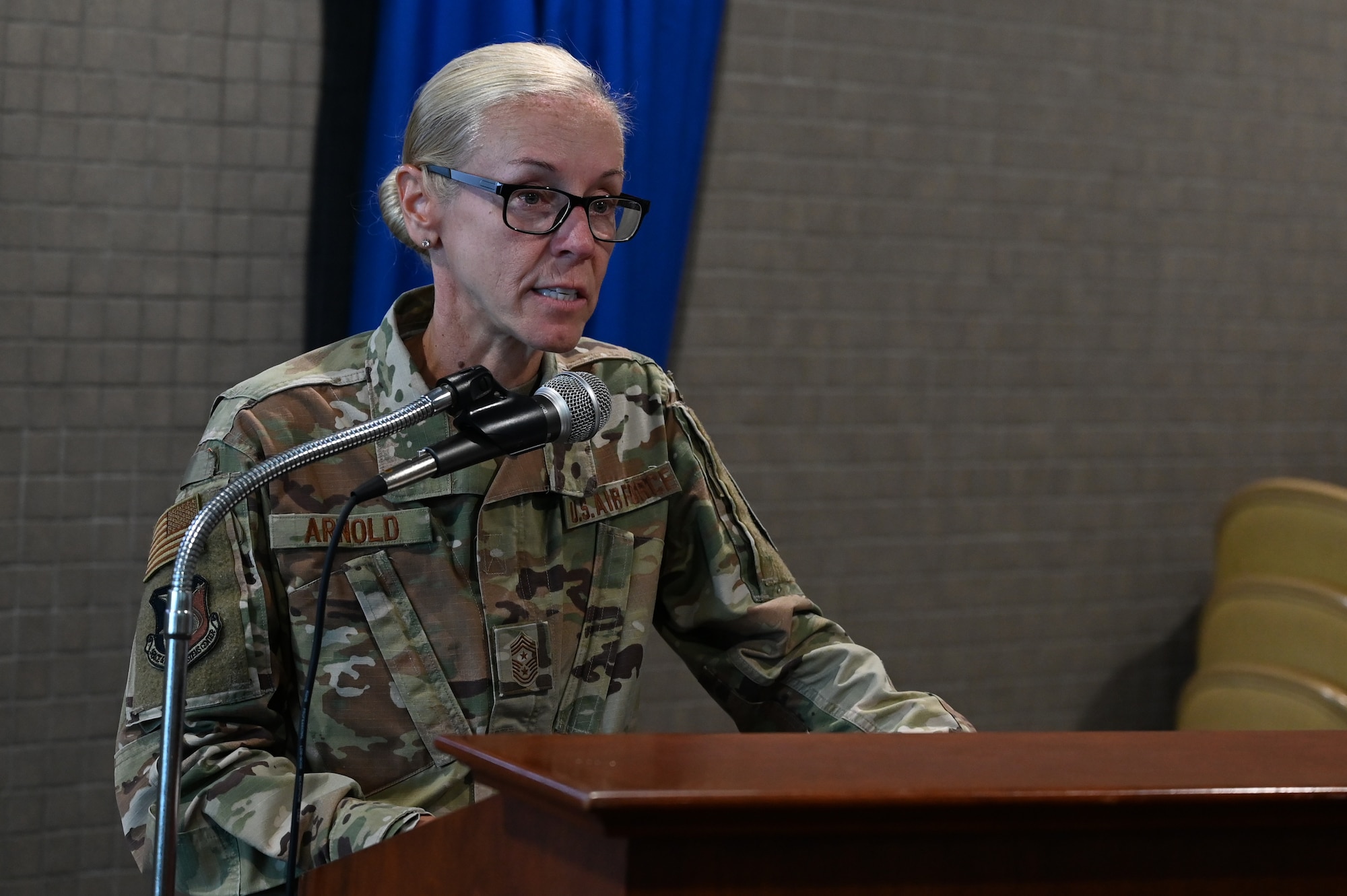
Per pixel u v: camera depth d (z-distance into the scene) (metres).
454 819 2.91
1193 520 12.81
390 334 4.71
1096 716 12.56
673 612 5.12
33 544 9.45
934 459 11.83
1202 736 3.18
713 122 10.84
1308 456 13.22
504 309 4.41
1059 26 11.88
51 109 9.30
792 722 4.92
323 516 4.45
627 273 10.23
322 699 4.41
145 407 9.65
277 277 9.88
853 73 11.25
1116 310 12.37
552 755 2.67
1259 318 12.91
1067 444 12.29
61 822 9.54
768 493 11.30
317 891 3.51
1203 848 2.68
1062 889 2.60
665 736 2.94
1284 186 12.85
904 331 11.62
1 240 9.26
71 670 9.55
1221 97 12.52
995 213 11.84
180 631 3.34
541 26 9.77
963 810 2.44
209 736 4.10
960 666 12.04
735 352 11.09
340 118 9.94
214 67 9.63
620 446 4.98
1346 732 3.32
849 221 11.36
